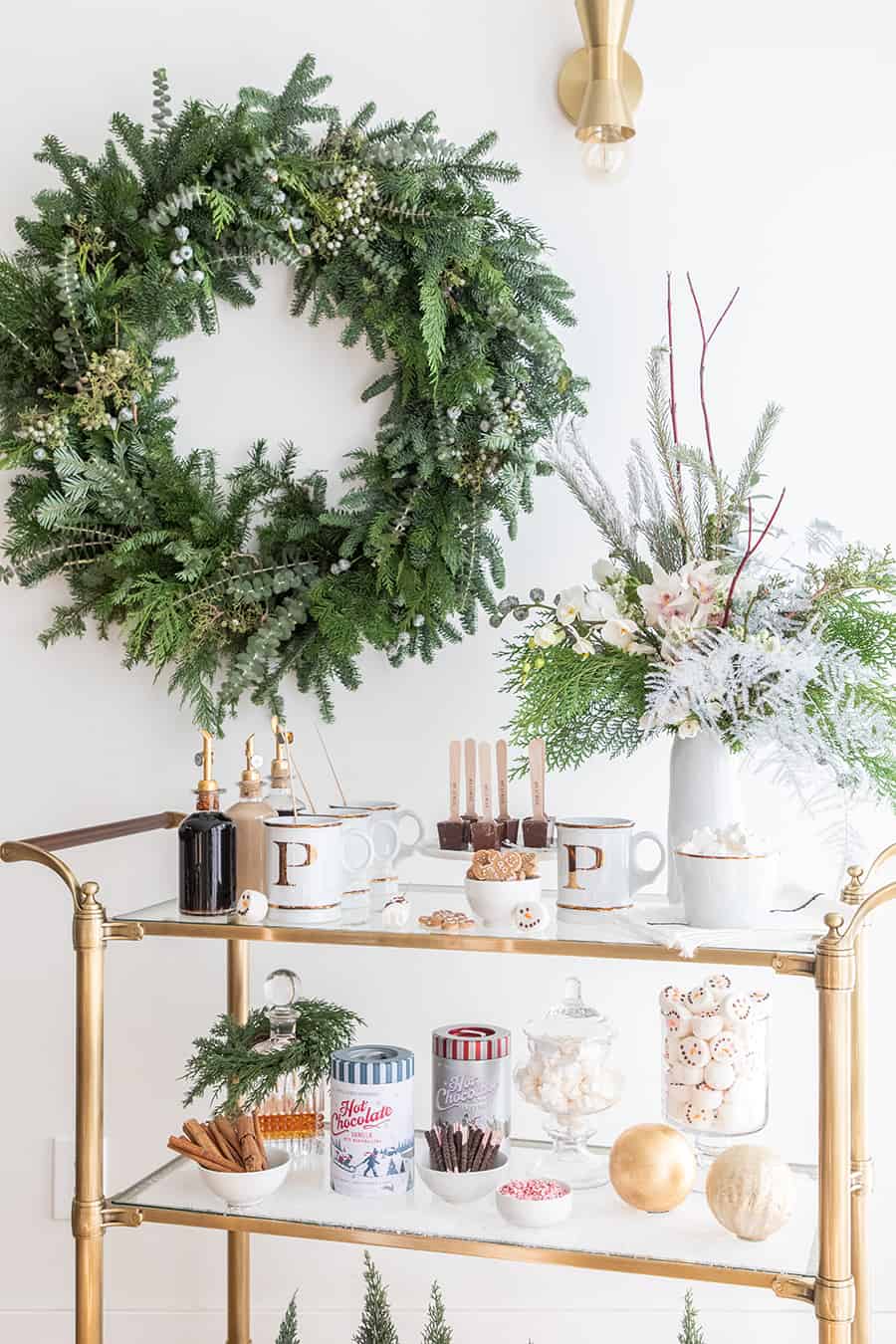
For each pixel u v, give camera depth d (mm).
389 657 1781
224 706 1756
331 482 1825
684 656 1336
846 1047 1251
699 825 1423
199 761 1535
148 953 1864
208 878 1445
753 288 1761
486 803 1556
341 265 1739
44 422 1703
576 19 1797
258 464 1797
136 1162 1860
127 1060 1863
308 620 1749
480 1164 1429
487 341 1705
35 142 1875
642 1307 1772
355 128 1727
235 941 1762
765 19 1770
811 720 1346
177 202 1671
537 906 1364
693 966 1763
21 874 1887
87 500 1733
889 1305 1729
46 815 1882
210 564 1737
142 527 1754
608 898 1385
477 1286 1795
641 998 1777
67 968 1880
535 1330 1780
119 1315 1840
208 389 1852
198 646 1733
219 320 1848
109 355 1711
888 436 1739
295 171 1695
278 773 1613
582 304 1785
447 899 1603
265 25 1843
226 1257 1839
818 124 1759
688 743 1440
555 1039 1479
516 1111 1780
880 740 1344
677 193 1775
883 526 1736
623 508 1763
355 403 1823
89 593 1809
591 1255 1298
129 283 1722
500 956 1808
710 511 1676
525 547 1784
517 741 1485
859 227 1749
